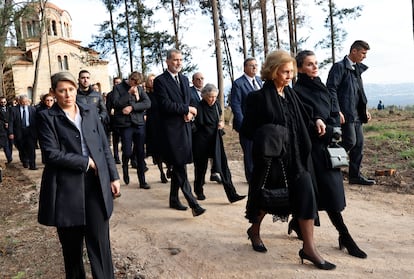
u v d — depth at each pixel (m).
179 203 5.79
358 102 6.24
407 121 15.84
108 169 3.24
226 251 4.12
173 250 4.21
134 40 30.84
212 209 5.66
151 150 7.43
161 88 5.19
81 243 3.20
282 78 3.49
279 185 3.56
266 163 3.47
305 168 3.56
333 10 29.36
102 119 6.80
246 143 5.80
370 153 8.73
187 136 5.25
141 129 7.11
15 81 39.94
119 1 30.50
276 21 26.19
